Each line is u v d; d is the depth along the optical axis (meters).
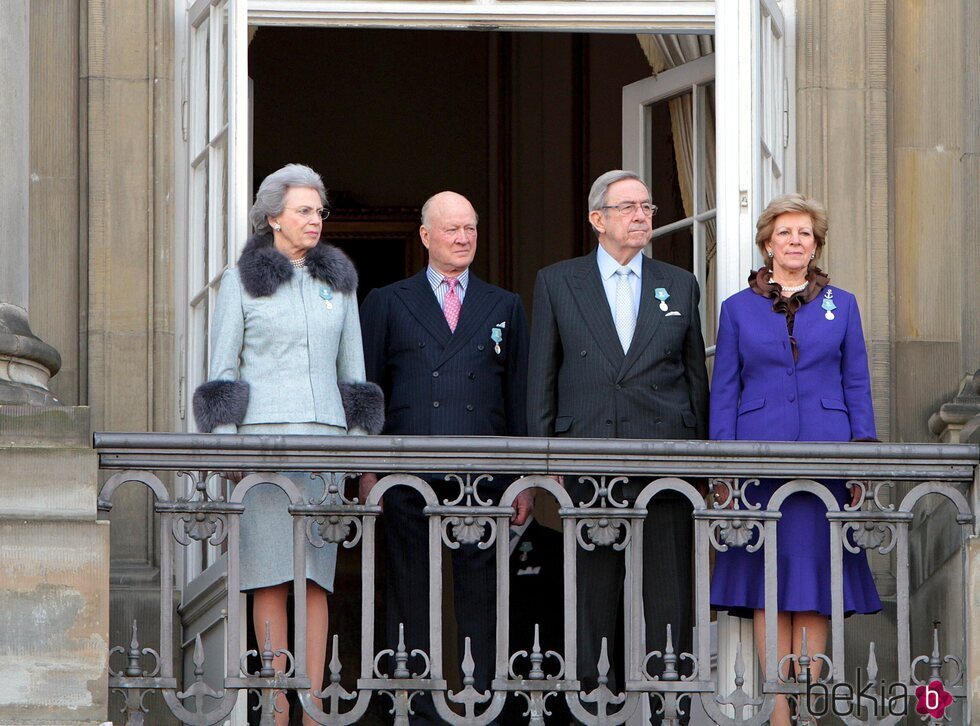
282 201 16.47
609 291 16.98
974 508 15.77
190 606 18.52
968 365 19.25
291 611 19.48
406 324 17.48
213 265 18.73
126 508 19.14
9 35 16.89
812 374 16.64
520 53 29.11
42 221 19.66
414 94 29.80
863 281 19.75
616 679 19.05
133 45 19.97
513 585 19.78
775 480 16.25
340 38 29.86
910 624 18.58
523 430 17.59
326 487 15.41
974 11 19.47
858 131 19.94
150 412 19.52
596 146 27.80
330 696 15.20
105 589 15.03
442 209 17.53
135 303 19.64
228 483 18.78
